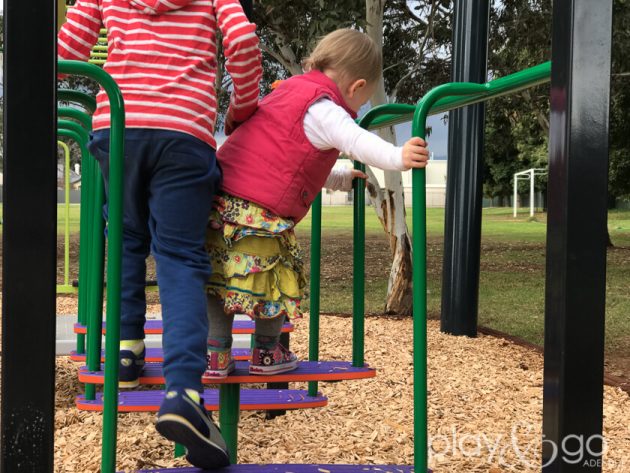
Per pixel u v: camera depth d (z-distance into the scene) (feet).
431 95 6.15
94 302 7.29
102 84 5.74
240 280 6.43
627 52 33.81
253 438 11.33
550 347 5.15
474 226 20.15
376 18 23.62
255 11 24.07
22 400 4.64
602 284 5.00
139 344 6.89
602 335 4.99
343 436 11.53
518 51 35.53
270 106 6.72
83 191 12.94
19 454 4.62
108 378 5.71
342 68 7.00
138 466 9.78
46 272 4.65
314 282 8.52
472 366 16.57
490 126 64.75
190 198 6.17
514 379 15.49
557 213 5.09
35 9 4.64
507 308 27.37
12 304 4.63
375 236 61.31
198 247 6.19
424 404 5.98
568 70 5.00
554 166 5.16
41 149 4.64
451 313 20.47
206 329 5.79
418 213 5.98
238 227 6.45
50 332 4.66
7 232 4.62
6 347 4.63
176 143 6.15
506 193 114.01
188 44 6.43
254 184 6.50
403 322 23.13
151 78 6.28
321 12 20.40
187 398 5.36
